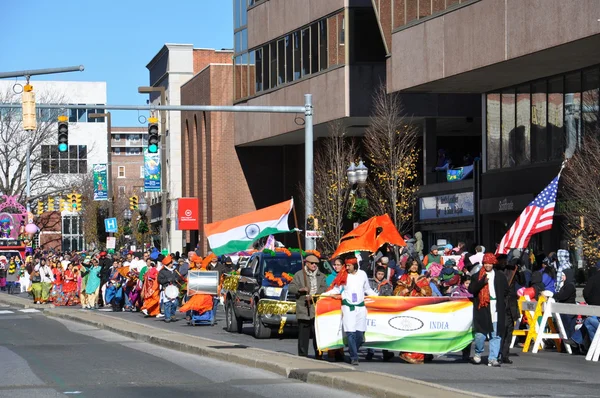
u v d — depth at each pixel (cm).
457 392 1211
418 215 4247
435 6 3353
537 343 1920
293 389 1376
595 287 1866
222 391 1359
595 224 2688
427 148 4316
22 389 1386
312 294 1772
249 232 2298
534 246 3381
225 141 5825
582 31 2659
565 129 3275
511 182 3562
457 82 3444
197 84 6216
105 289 3706
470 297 1725
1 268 5888
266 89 5172
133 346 2127
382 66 4369
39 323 2961
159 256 3222
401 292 1814
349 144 4772
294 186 5862
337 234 4134
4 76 2747
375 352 1944
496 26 3034
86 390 1375
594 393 1305
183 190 6688
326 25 4519
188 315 2914
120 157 16600
